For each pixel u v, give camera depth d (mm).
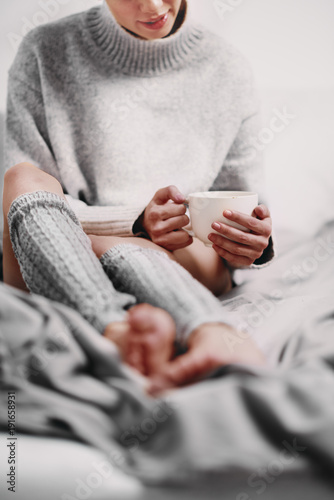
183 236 930
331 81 1433
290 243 1246
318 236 1264
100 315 646
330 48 1416
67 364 577
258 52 1404
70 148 1130
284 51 1410
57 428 522
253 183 1173
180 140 1153
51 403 539
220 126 1167
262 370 565
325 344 651
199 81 1168
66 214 795
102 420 531
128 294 722
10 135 1145
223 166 1184
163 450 503
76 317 617
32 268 702
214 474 471
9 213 782
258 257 922
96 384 569
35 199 777
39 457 493
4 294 620
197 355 577
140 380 577
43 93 1123
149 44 1100
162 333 599
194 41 1154
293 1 1382
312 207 1312
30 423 521
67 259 686
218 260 1019
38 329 592
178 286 695
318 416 500
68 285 669
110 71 1136
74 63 1132
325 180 1346
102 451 499
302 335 693
